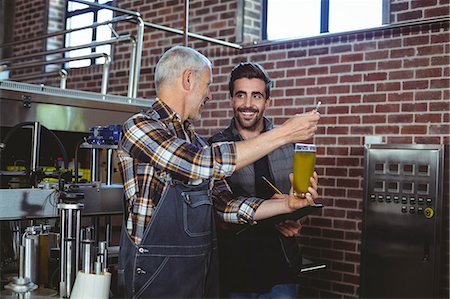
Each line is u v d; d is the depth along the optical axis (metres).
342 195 4.20
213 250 1.86
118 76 5.76
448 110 3.72
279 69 4.58
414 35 3.87
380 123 4.02
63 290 1.92
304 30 4.69
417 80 3.85
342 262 4.19
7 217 2.05
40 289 2.06
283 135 1.65
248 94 2.17
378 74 4.03
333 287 4.23
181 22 5.29
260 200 1.96
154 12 5.51
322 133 4.32
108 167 2.42
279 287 2.15
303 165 1.79
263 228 2.12
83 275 1.67
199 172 1.62
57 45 6.68
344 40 4.21
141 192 1.71
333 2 4.50
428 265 3.75
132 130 1.69
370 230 3.99
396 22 3.98
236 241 2.12
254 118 2.19
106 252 1.95
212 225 1.86
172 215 1.72
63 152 2.63
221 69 4.97
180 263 1.73
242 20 4.83
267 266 2.13
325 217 4.28
